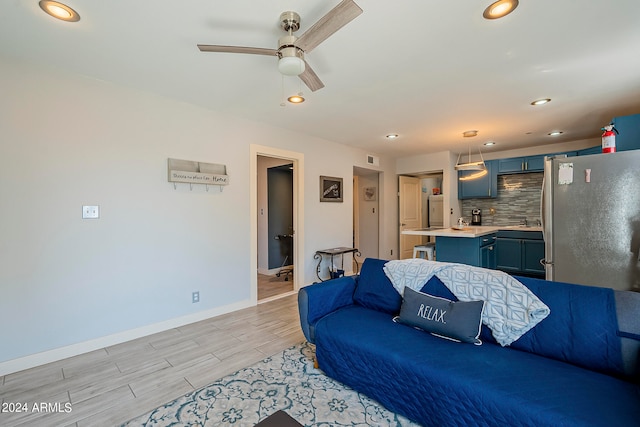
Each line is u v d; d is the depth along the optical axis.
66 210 2.38
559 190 2.45
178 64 2.29
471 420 1.37
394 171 6.36
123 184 2.67
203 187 3.22
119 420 1.67
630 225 2.17
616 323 1.46
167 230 2.96
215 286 3.34
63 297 2.38
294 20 1.74
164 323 2.94
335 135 4.43
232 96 2.92
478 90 2.79
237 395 1.89
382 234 6.12
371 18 1.73
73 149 2.41
